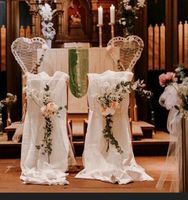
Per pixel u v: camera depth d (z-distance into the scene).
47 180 3.78
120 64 5.19
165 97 3.09
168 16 6.79
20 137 5.19
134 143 5.20
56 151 4.06
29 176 3.88
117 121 4.06
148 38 6.99
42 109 3.99
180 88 2.88
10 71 6.98
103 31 6.93
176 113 3.00
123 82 4.03
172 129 3.07
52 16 6.59
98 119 4.09
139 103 6.99
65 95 4.13
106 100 4.00
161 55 6.93
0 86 7.12
